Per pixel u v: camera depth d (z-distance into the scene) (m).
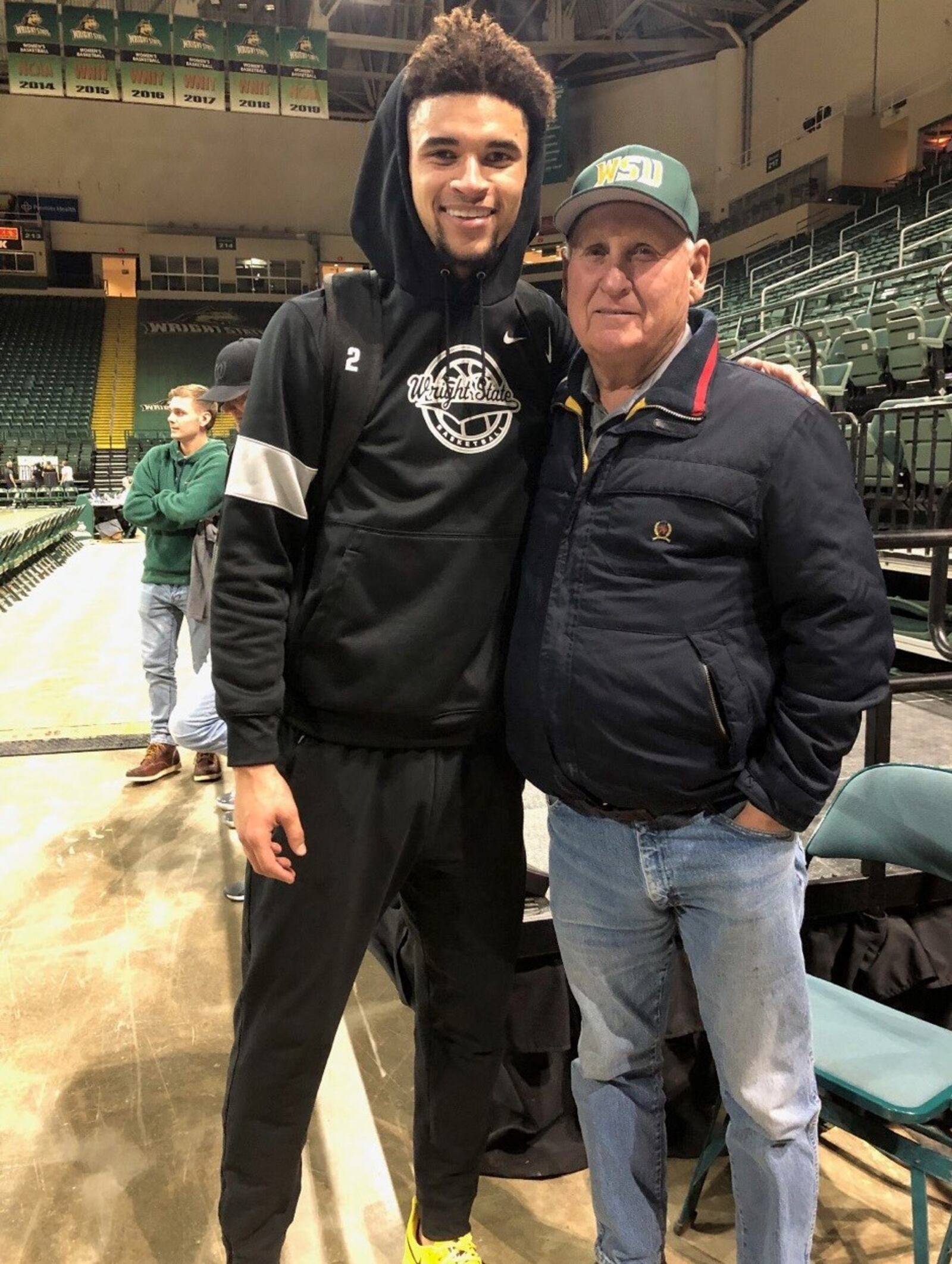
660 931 1.23
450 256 1.12
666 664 1.06
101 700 4.82
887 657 1.05
